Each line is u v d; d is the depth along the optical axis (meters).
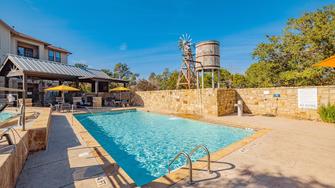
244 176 3.68
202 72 16.19
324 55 13.78
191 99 14.56
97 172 3.83
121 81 22.28
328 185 3.32
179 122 11.81
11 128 4.14
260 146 5.56
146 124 11.69
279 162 4.36
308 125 8.73
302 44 14.69
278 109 11.62
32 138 5.11
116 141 8.19
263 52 17.25
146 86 35.97
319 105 9.84
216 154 4.94
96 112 14.91
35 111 10.64
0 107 4.33
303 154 4.87
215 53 15.86
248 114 12.70
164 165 5.69
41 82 24.44
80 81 22.12
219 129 9.70
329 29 12.88
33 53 25.67
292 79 15.28
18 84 21.22
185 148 7.19
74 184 3.37
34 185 3.34
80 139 6.39
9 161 2.94
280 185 3.33
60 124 9.32
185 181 3.50
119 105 20.58
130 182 3.44
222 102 12.73
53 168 4.04
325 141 6.05
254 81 20.20
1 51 20.77
